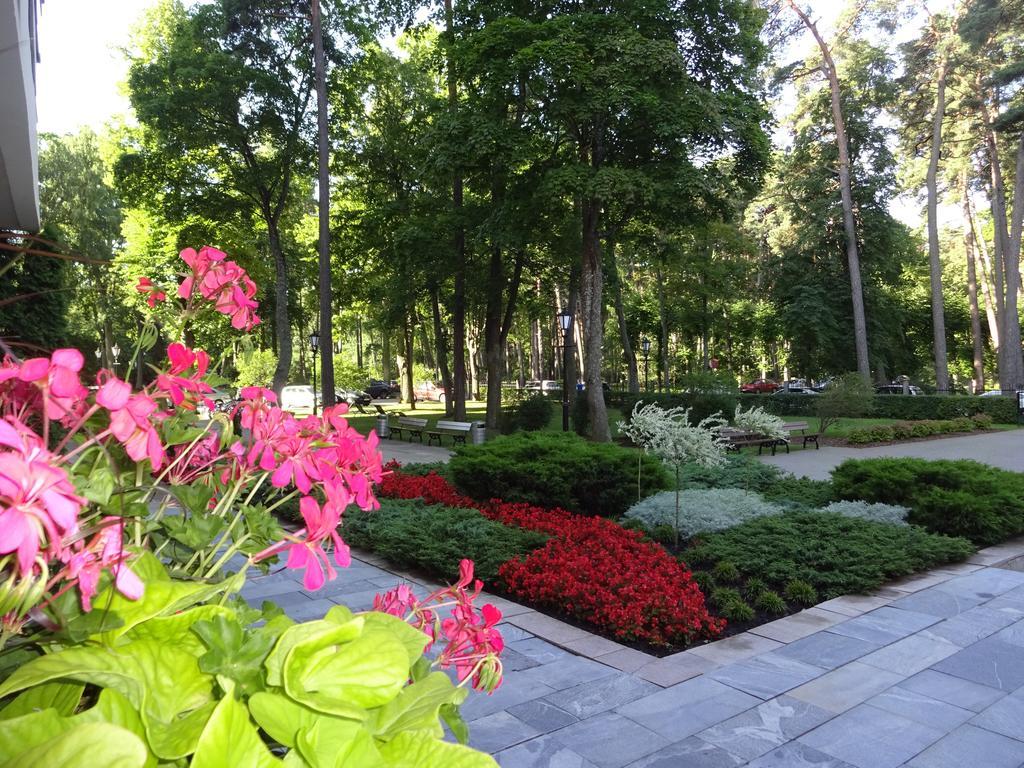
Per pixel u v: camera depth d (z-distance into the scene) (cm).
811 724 343
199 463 130
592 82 1558
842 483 915
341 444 124
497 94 1644
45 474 68
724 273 3189
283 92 1964
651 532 741
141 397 94
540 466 832
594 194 1537
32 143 552
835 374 3419
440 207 2170
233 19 1864
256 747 75
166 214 2150
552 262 2194
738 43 1733
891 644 458
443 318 3100
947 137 3250
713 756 312
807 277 3306
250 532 116
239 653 89
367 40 2030
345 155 2250
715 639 473
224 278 135
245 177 2116
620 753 314
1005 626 490
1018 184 2784
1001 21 2684
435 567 608
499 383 2083
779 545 647
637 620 465
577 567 548
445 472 1100
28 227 796
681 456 702
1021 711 357
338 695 88
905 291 4200
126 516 95
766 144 1731
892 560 612
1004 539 775
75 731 60
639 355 5141
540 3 1694
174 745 75
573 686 390
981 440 1952
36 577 79
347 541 738
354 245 2383
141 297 140
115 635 86
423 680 109
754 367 5384
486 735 330
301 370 4547
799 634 480
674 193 1625
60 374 83
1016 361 2780
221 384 131
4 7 329
